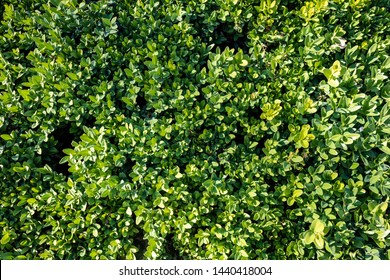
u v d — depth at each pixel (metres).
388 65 0.68
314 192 0.65
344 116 0.65
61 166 0.74
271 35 0.73
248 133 0.69
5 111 0.69
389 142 0.65
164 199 0.66
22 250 0.67
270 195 0.66
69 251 0.68
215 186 0.66
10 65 0.71
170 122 0.69
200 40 0.73
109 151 0.67
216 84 0.69
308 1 0.74
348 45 0.69
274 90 0.70
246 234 0.65
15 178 0.68
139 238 0.73
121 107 0.72
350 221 0.65
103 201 0.67
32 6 0.76
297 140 0.66
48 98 0.68
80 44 0.71
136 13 0.73
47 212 0.68
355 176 0.66
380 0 0.74
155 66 0.69
